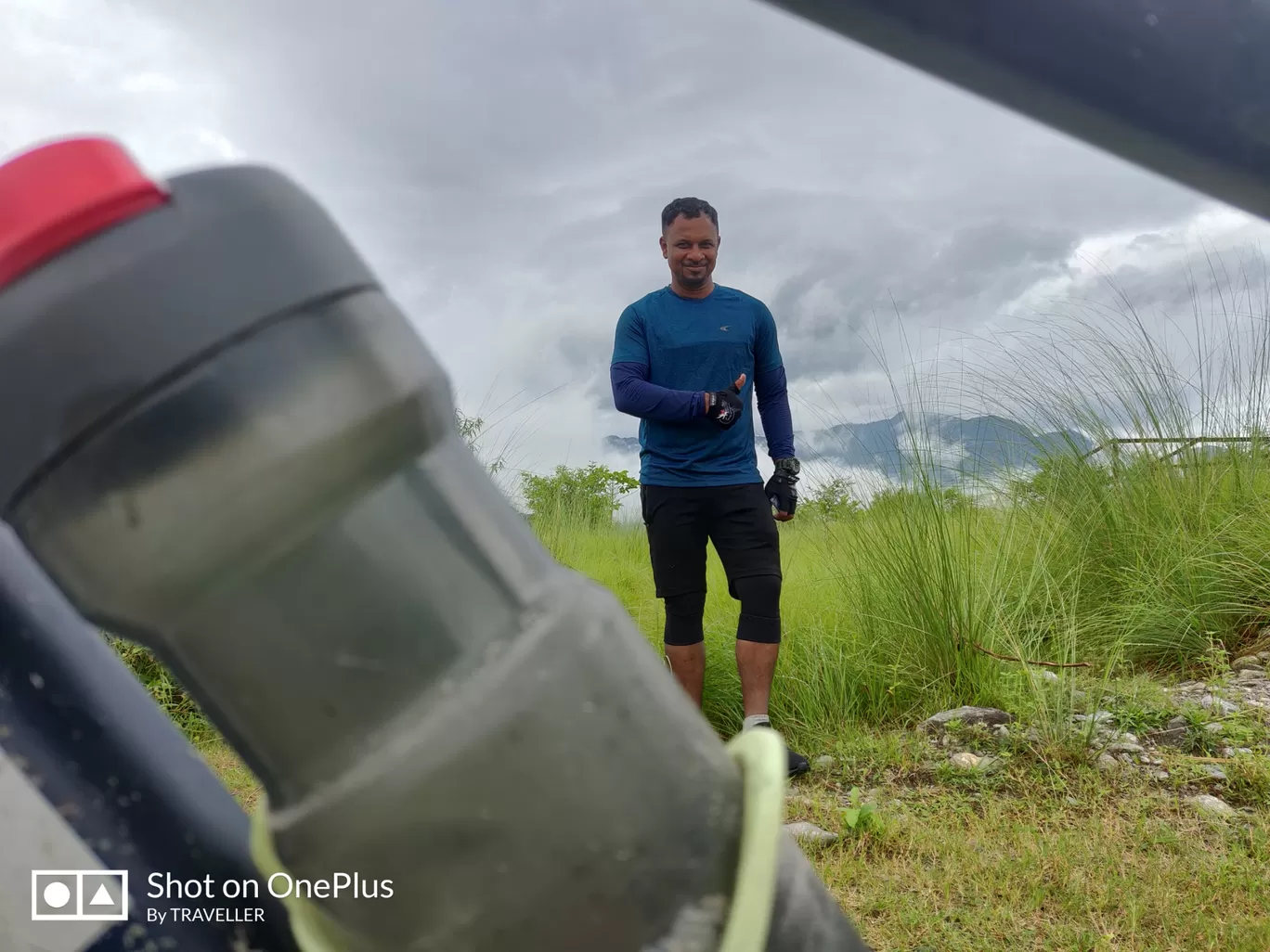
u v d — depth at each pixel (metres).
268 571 0.28
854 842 3.18
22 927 0.35
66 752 0.36
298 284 0.28
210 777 0.41
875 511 5.38
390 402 0.29
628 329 4.20
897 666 4.66
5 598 0.37
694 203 4.14
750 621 4.12
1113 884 2.71
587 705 0.29
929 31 0.24
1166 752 3.80
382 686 0.29
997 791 3.63
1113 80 0.24
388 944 0.29
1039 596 5.35
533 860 0.29
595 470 10.72
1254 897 2.62
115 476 0.27
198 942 0.37
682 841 0.31
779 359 4.39
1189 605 5.14
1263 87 0.25
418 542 0.29
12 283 0.27
